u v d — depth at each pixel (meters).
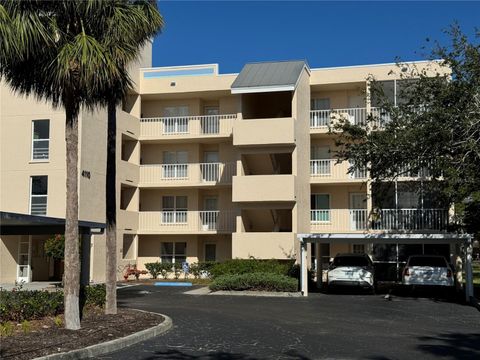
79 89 12.13
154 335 12.23
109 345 10.42
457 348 10.80
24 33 10.81
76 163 12.19
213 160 33.78
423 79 19.88
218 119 32.50
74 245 12.06
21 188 27.86
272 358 9.73
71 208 12.06
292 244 27.02
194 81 32.66
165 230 32.31
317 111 31.12
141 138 32.97
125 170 31.09
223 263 26.56
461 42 18.39
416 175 23.16
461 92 18.08
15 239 27.89
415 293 24.02
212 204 33.66
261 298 21.72
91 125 27.72
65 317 11.95
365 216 30.23
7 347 9.77
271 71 29.62
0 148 28.30
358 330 13.21
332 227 30.78
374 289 23.83
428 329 13.42
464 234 21.44
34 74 12.31
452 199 19.56
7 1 10.84
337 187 31.94
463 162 18.17
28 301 12.98
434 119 18.75
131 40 12.41
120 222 30.39
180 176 32.59
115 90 13.48
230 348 10.71
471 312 17.00
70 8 11.48
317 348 10.73
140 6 12.71
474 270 42.88
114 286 14.59
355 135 21.70
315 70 31.52
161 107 34.31
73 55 11.14
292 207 27.59
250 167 30.25
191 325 13.94
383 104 21.77
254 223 30.44
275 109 31.39
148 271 31.77
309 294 23.62
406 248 30.16
